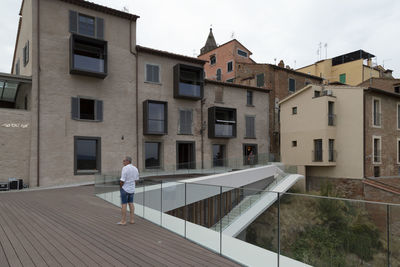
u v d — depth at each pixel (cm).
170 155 2056
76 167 1662
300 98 2339
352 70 3709
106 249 473
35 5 1600
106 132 1792
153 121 1959
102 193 1090
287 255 374
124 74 1894
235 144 2400
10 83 1689
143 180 739
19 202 987
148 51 1991
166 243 516
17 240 520
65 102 1653
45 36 1617
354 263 323
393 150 2275
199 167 2061
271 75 2770
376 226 314
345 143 2117
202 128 2219
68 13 1700
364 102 2042
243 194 454
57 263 407
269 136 2628
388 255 305
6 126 1479
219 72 3459
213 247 479
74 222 672
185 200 568
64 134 1634
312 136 2219
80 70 1631
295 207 375
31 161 1516
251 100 2562
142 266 400
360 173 2014
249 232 428
